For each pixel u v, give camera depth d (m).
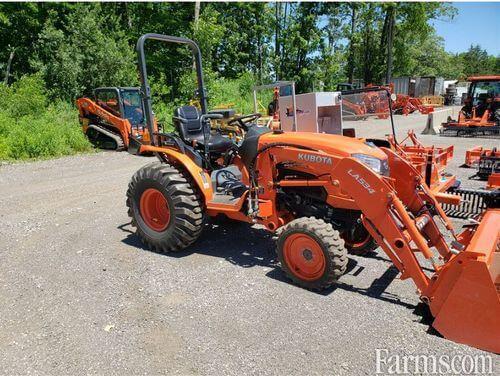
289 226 3.64
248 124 4.87
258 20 28.53
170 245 4.38
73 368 2.67
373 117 7.08
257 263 4.21
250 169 4.14
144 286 3.73
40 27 18.02
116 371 2.63
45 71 16.33
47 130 11.80
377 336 2.92
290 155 3.88
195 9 20.83
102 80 16.67
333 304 3.38
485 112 14.23
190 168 4.31
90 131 12.76
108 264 4.21
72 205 6.41
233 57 28.33
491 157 7.71
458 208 5.71
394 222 3.27
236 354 2.76
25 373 2.62
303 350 2.79
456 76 57.88
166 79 21.06
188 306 3.38
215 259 4.32
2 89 13.98
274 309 3.31
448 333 2.85
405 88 34.47
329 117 8.37
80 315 3.28
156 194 4.53
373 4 31.94
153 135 4.83
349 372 2.57
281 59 28.98
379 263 4.21
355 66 36.31
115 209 6.16
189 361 2.71
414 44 41.31
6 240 4.93
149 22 21.36
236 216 4.32
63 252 4.54
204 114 4.74
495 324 2.68
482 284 2.69
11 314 3.31
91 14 17.09
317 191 3.89
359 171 3.44
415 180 4.27
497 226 3.14
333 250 3.42
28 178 8.49
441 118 16.25
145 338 2.96
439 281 2.94
